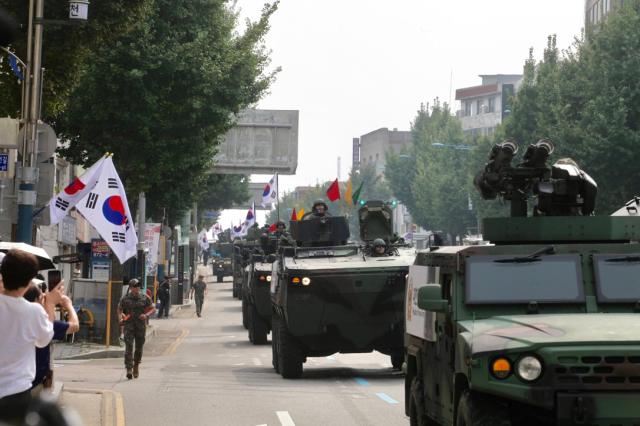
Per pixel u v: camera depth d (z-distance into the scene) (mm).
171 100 45812
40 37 27891
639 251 13898
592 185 15133
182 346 47156
